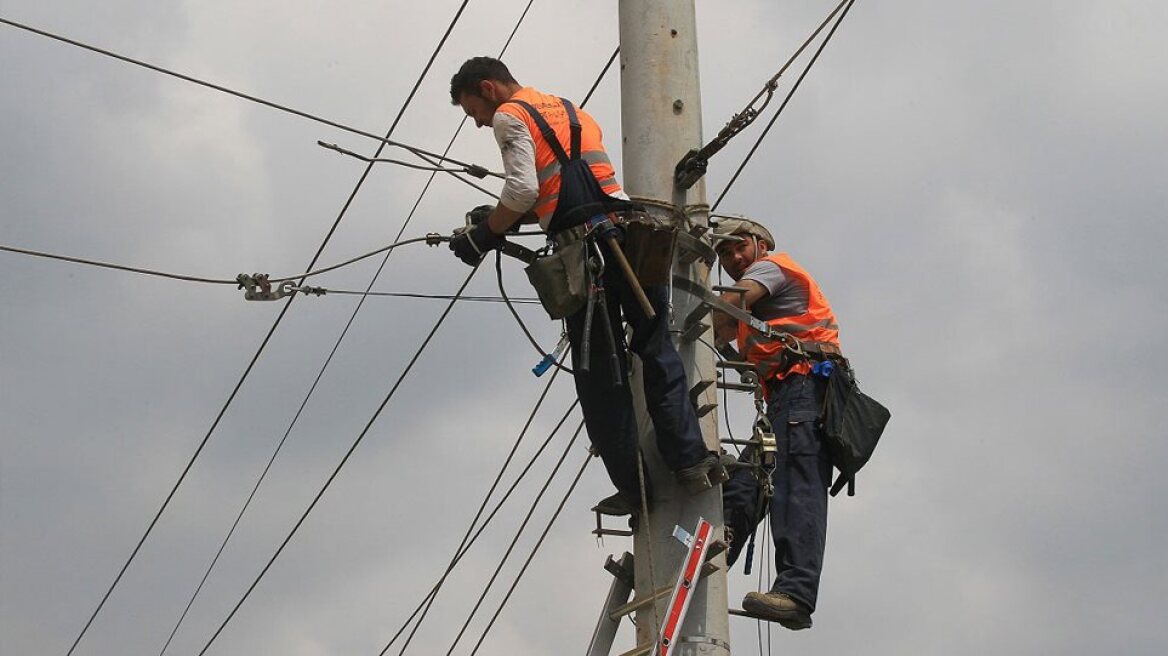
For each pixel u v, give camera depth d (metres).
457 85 8.96
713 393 8.96
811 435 9.38
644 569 8.58
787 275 9.85
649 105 9.34
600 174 8.52
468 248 8.67
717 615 8.43
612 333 8.29
